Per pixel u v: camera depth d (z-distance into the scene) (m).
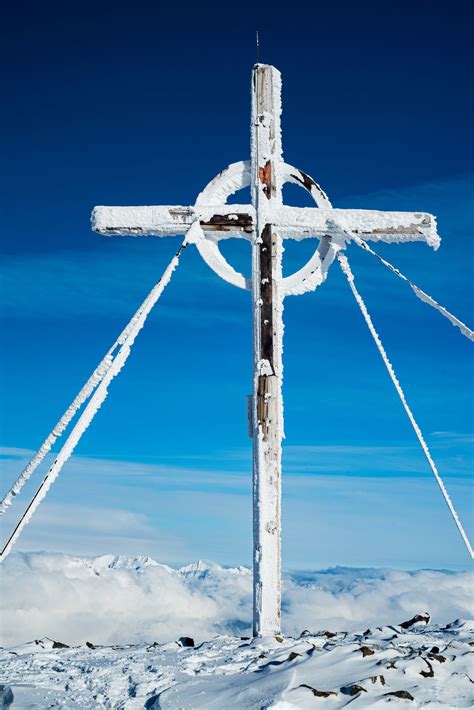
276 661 5.00
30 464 5.59
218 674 4.84
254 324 6.97
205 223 7.16
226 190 7.42
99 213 7.25
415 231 7.43
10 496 5.50
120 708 4.25
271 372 6.82
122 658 5.50
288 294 7.30
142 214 7.21
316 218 7.22
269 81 7.28
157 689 4.55
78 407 5.84
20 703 4.35
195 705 4.13
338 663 4.71
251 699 4.12
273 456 6.68
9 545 5.29
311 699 4.10
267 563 6.51
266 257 7.05
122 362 6.11
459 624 6.11
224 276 7.22
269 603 6.43
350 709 3.91
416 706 3.96
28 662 5.46
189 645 6.21
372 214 7.37
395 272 6.90
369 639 5.62
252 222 7.16
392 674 4.46
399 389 6.65
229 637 6.36
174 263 6.74
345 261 7.16
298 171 7.34
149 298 6.41
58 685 4.79
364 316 6.94
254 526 6.63
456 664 4.68
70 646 6.22
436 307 6.77
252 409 6.85
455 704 4.01
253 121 7.27
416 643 5.39
